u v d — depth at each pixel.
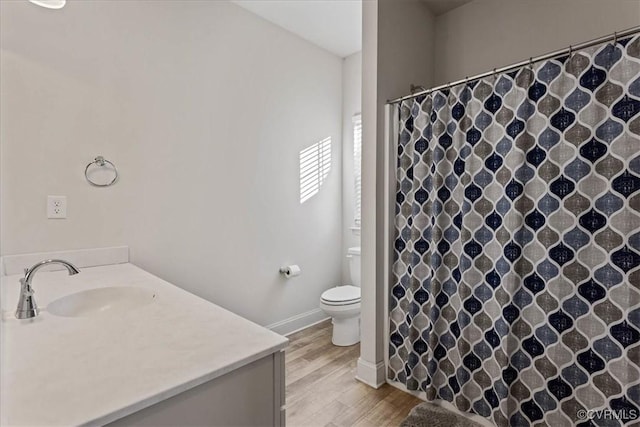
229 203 2.54
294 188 3.02
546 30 2.16
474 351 1.74
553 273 1.48
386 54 2.16
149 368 0.73
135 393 0.64
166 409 0.68
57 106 1.73
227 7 2.49
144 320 1.03
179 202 2.25
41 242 1.70
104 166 1.90
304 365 2.41
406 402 1.96
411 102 2.04
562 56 1.46
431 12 2.62
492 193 1.67
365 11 2.14
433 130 1.90
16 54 1.61
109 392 0.64
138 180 2.04
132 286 1.47
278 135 2.87
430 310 1.91
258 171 2.73
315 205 3.22
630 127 1.29
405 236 2.08
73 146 1.79
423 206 1.97
